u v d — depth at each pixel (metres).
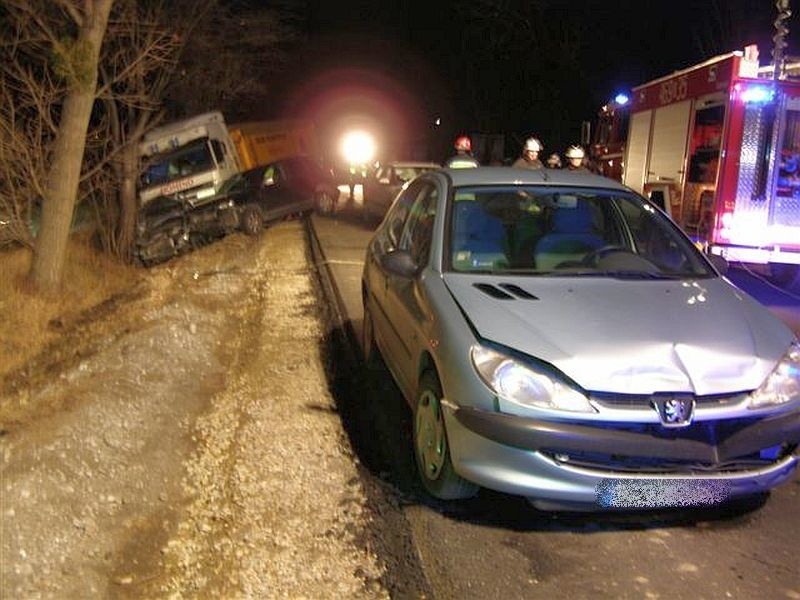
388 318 5.56
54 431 4.88
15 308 8.46
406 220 5.93
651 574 3.67
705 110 11.13
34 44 10.41
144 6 13.41
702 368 3.79
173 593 3.47
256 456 4.80
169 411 5.53
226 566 3.68
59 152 9.52
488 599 3.46
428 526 4.09
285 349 7.30
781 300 10.70
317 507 4.23
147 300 9.66
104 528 3.94
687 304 4.34
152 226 14.62
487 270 4.78
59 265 9.66
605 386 3.68
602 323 4.02
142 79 13.38
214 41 17.95
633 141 13.88
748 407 3.78
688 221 11.55
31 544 3.68
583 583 3.60
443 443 4.15
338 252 14.00
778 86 10.38
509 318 4.05
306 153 21.98
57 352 7.14
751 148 10.50
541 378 3.73
